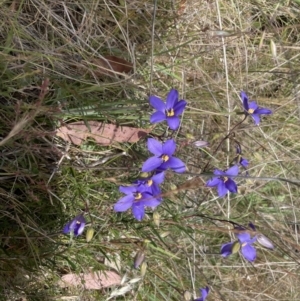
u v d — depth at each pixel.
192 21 0.39
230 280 0.40
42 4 0.33
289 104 0.41
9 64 0.31
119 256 0.36
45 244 0.33
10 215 0.31
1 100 0.32
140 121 0.34
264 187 0.42
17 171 0.31
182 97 0.37
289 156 0.41
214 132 0.36
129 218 0.34
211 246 0.39
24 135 0.30
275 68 0.39
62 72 0.33
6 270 0.32
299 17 0.43
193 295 0.34
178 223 0.33
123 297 0.38
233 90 0.38
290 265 0.40
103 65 0.35
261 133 0.39
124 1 0.35
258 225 0.39
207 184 0.28
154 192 0.27
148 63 0.37
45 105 0.32
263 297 0.41
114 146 0.34
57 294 0.36
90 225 0.32
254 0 0.42
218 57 0.40
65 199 0.34
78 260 0.34
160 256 0.36
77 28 0.35
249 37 0.41
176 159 0.27
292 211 0.42
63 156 0.32
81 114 0.32
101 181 0.33
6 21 0.31
